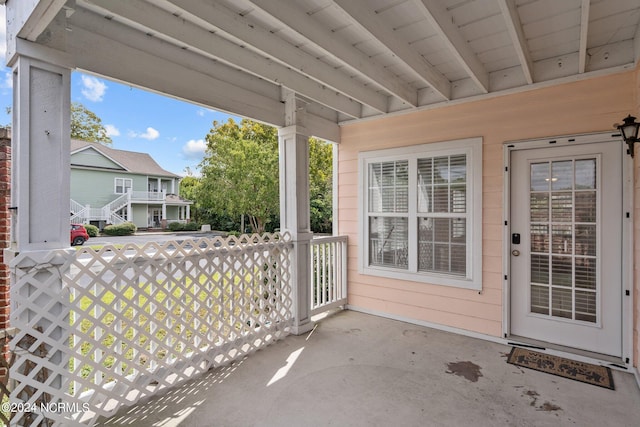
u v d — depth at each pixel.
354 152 4.75
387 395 2.55
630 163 2.90
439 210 3.99
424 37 2.78
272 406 2.41
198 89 2.98
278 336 3.62
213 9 2.20
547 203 3.35
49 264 1.99
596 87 3.05
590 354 3.10
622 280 2.97
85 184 18.56
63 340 2.06
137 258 2.45
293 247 3.83
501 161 3.55
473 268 3.72
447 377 2.81
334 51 2.66
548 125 3.29
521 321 3.50
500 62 3.32
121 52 2.45
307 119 4.29
